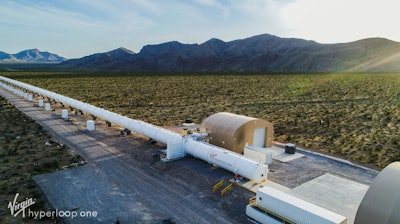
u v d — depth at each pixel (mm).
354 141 39469
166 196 23609
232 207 22125
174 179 26891
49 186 24797
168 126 48938
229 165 27031
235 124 34094
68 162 30438
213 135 35469
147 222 19875
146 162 30938
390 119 53156
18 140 37375
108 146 36062
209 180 26500
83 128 44906
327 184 26203
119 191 24281
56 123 48188
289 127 48500
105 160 31312
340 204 22734
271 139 37656
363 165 30891
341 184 26234
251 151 31953
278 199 19344
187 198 23359
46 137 39312
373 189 17109
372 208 16609
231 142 33219
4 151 33000
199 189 24953
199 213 21188
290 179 27234
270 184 25969
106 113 47406
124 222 19812
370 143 38656
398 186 16500
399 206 15719
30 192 23453
